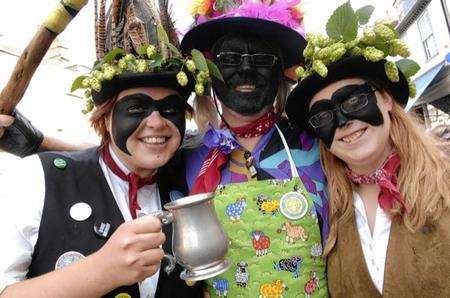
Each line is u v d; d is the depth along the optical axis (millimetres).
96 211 1312
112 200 1357
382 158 1465
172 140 1403
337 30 1397
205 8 1695
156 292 1319
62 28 1354
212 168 1559
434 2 7461
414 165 1384
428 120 7719
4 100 1448
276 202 1464
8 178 1338
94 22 1507
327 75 1395
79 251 1239
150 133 1353
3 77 5289
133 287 1272
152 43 1438
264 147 1618
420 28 8312
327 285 1477
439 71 6086
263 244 1430
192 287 1405
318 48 1424
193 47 1673
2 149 1607
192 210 1070
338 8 1372
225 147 1555
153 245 1016
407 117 1462
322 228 1513
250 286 1409
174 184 1579
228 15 1569
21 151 1640
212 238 1075
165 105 1374
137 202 1419
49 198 1272
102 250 1037
